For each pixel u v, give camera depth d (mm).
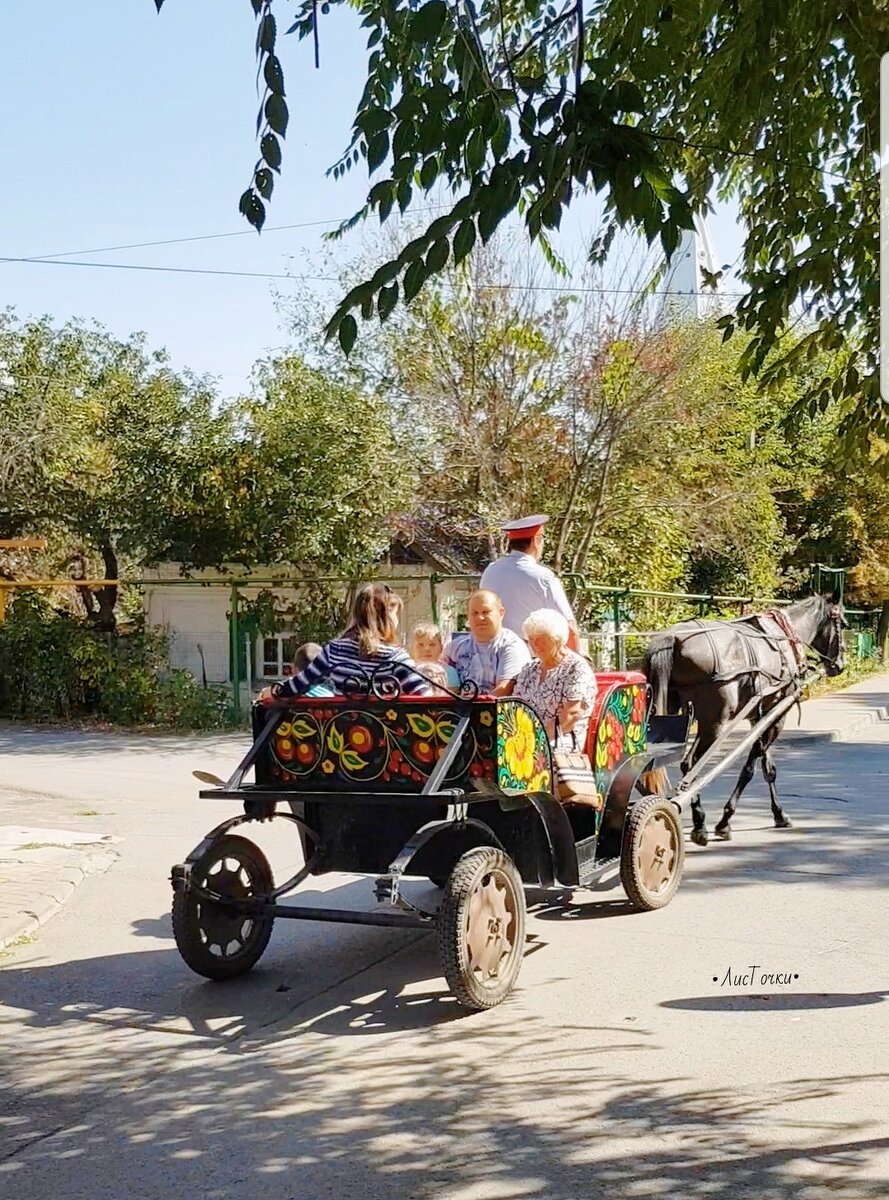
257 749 7078
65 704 21984
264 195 4262
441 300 20250
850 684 31578
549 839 7199
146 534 21391
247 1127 5070
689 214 3818
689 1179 4492
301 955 7578
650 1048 5816
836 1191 4375
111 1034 6234
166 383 21938
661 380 20125
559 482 20703
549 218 3777
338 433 20266
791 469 27375
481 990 6348
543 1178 4531
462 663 8039
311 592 21516
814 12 4887
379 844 7180
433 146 3814
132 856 10500
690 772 9656
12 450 22734
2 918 8227
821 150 6301
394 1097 5332
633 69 4738
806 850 10328
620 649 19938
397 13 4141
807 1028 6031
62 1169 4727
